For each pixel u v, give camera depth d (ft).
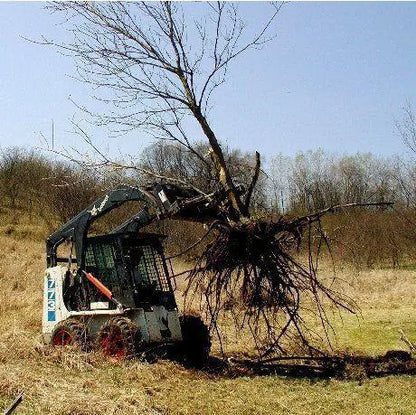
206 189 25.66
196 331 28.96
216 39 24.91
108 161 24.68
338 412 21.59
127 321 27.02
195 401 22.03
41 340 31.17
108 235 29.22
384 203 23.13
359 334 37.65
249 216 24.03
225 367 28.30
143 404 20.57
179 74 24.53
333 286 55.36
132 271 28.78
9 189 114.01
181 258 65.82
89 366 25.31
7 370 23.25
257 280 23.75
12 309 45.83
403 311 47.62
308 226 24.47
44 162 115.65
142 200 27.37
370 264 80.94
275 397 23.21
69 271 31.65
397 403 22.61
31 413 18.75
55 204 94.94
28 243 85.46
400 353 30.45
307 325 40.96
